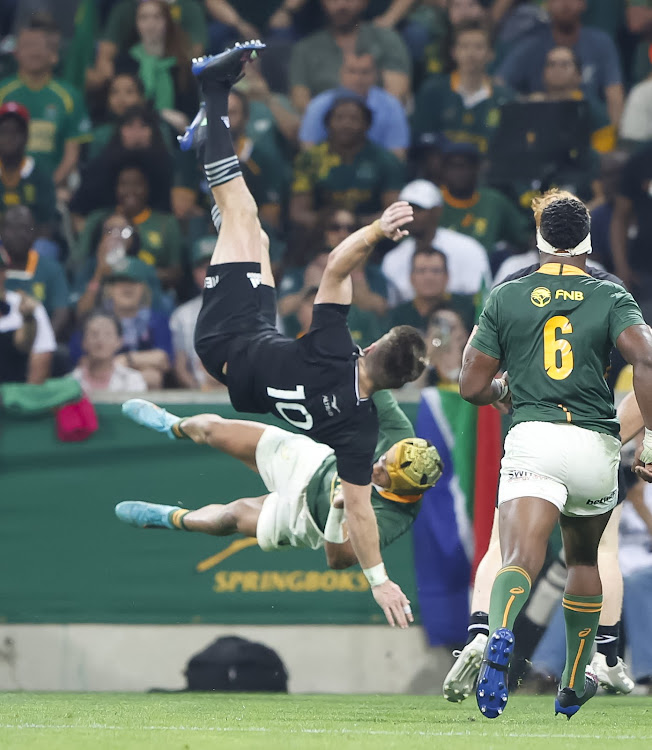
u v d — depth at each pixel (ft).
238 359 54.39
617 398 74.69
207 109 57.88
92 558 74.79
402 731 44.86
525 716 53.93
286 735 42.24
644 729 46.85
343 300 52.60
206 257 100.07
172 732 43.39
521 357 41.75
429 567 73.92
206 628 74.38
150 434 75.10
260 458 65.16
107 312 92.27
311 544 64.03
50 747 36.70
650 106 107.45
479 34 109.29
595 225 100.22
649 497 71.92
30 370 86.22
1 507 75.00
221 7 118.21
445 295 93.30
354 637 74.18
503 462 41.81
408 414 75.10
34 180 103.65
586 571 44.45
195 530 67.67
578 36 112.27
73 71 115.75
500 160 93.86
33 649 74.38
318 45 114.21
